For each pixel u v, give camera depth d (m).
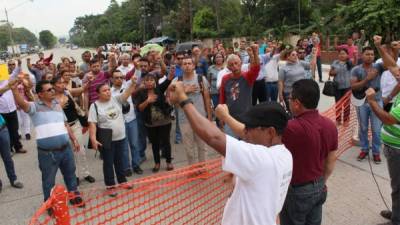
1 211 5.00
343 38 22.14
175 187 4.91
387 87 5.49
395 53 5.86
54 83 5.48
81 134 5.87
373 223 4.11
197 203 4.46
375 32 16.31
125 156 5.34
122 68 7.69
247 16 44.19
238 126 2.60
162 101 5.85
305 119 2.65
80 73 8.84
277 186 1.91
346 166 5.80
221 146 1.82
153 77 5.80
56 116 4.58
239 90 4.96
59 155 4.54
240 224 1.94
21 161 7.27
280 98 7.36
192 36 46.47
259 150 1.88
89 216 4.24
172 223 3.98
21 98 4.30
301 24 36.34
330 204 4.59
